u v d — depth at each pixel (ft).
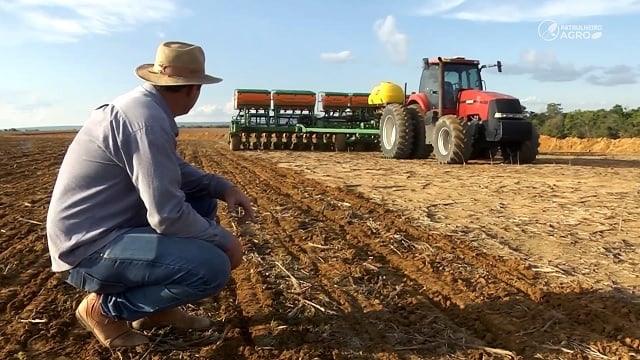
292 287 12.78
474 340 10.05
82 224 8.59
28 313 11.08
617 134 117.39
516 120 43.19
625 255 15.58
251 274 13.73
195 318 10.42
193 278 8.74
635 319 10.82
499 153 54.60
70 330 10.41
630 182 31.86
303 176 35.68
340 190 28.27
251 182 32.68
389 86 69.87
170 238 8.75
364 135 68.64
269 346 9.71
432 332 10.34
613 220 20.31
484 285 12.91
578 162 48.67
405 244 16.69
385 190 28.30
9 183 31.01
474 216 21.07
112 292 9.08
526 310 11.34
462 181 32.17
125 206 8.79
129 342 9.57
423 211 22.04
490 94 44.29
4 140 102.78
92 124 8.61
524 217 20.88
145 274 8.70
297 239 17.39
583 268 14.34
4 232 18.02
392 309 11.46
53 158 51.75
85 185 8.60
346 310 11.38
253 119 77.41
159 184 8.29
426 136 50.06
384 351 9.57
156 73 8.90
